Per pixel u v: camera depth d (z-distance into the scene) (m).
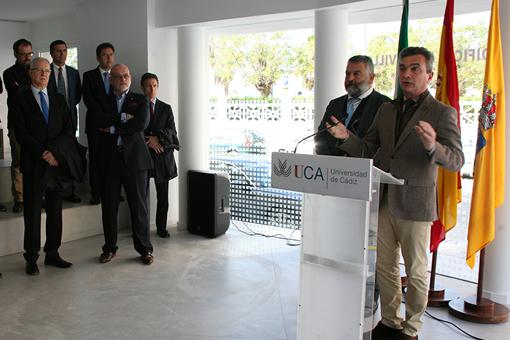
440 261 4.30
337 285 2.33
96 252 4.88
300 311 2.46
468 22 4.05
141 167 4.41
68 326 3.24
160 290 3.89
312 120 5.27
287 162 2.34
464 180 4.11
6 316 3.39
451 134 2.59
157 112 5.19
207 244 5.18
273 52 5.48
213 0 5.15
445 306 3.61
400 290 2.97
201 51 5.59
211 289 3.92
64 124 4.25
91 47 6.09
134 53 5.63
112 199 4.55
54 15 7.43
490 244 3.63
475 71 4.03
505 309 3.46
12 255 4.77
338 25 4.46
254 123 5.71
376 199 2.29
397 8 4.40
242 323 3.31
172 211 6.01
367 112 3.16
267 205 5.81
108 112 4.40
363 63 3.12
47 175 4.16
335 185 2.17
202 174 5.42
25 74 4.84
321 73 4.54
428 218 2.70
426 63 2.67
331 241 2.33
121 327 3.23
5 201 5.46
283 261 4.64
